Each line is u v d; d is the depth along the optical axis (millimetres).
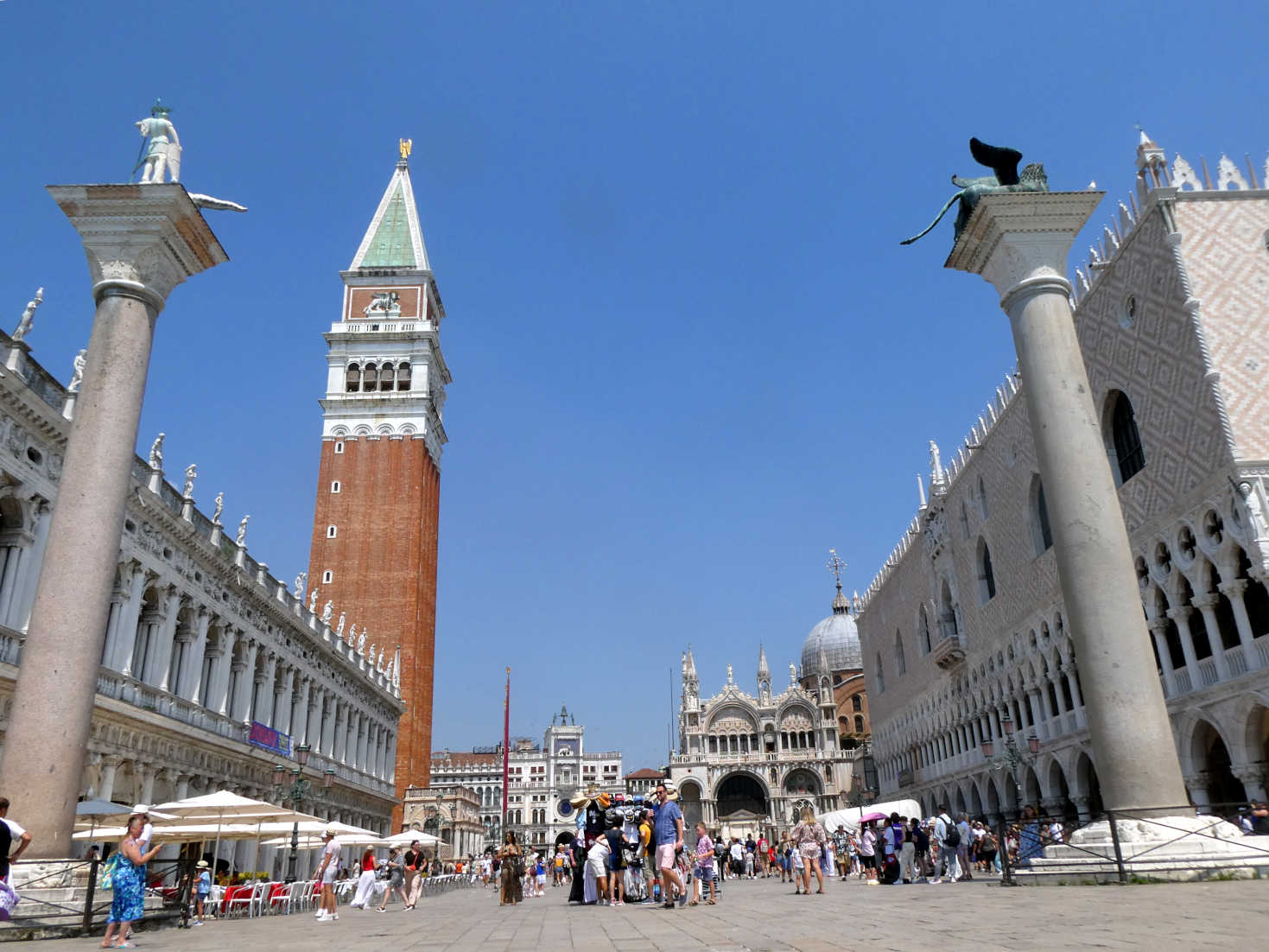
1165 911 13297
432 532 109250
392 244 113125
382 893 43906
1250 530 34844
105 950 15438
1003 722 53031
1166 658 41750
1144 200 41062
